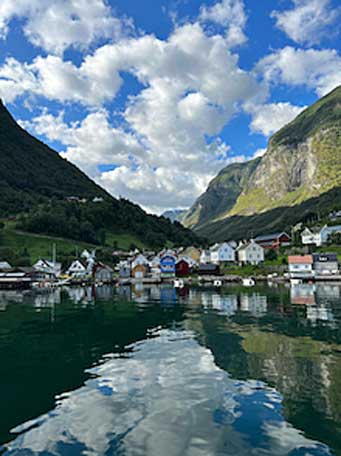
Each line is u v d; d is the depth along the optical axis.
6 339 28.95
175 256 146.88
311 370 18.89
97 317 40.31
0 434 12.94
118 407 14.99
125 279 126.38
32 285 104.44
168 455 11.32
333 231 157.50
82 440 12.38
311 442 11.96
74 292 83.50
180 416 13.99
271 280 105.56
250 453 11.34
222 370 19.39
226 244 153.75
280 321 34.22
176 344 25.84
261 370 19.17
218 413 14.17
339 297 56.06
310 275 100.62
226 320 35.69
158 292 77.25
